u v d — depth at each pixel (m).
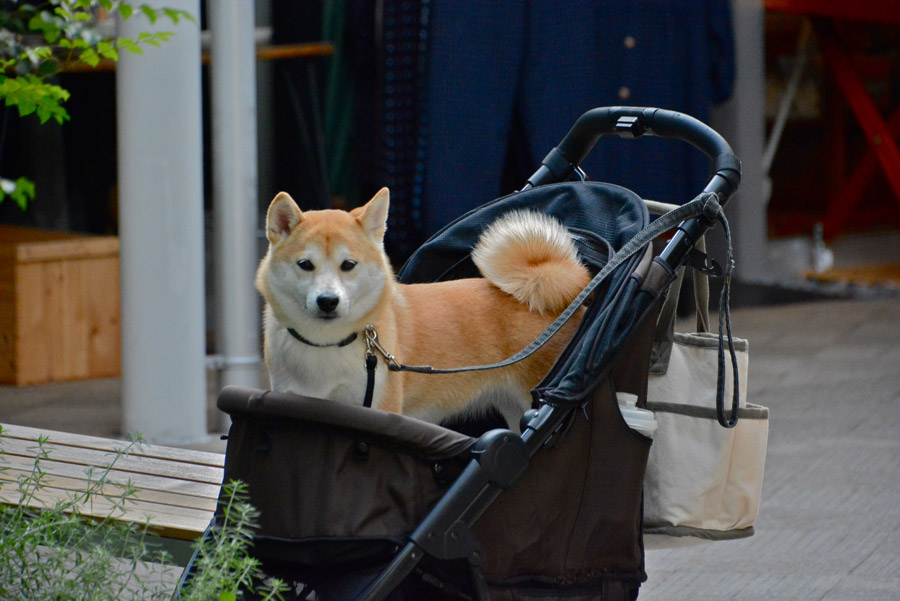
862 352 11.06
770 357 10.91
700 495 4.46
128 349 8.03
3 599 3.82
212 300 12.89
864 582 5.74
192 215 7.99
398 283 5.05
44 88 5.25
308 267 4.33
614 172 10.87
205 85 13.05
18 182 5.33
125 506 4.48
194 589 3.53
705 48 11.24
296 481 3.70
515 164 11.19
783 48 16.72
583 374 3.97
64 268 9.99
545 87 10.55
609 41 10.80
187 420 8.06
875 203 18.53
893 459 7.83
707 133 4.63
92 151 12.89
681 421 4.51
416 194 10.67
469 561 3.75
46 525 3.91
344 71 12.31
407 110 10.84
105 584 3.91
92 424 8.49
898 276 15.28
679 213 4.27
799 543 6.33
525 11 10.52
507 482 3.79
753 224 14.34
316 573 3.77
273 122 12.89
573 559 4.07
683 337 4.57
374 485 3.72
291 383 4.48
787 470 7.64
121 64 7.81
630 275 4.18
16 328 9.77
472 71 10.34
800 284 14.54
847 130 18.02
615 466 4.09
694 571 5.98
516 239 4.87
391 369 4.40
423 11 10.55
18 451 5.30
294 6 12.53
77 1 5.54
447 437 3.77
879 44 17.77
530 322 4.89
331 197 12.44
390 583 3.62
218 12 8.16
